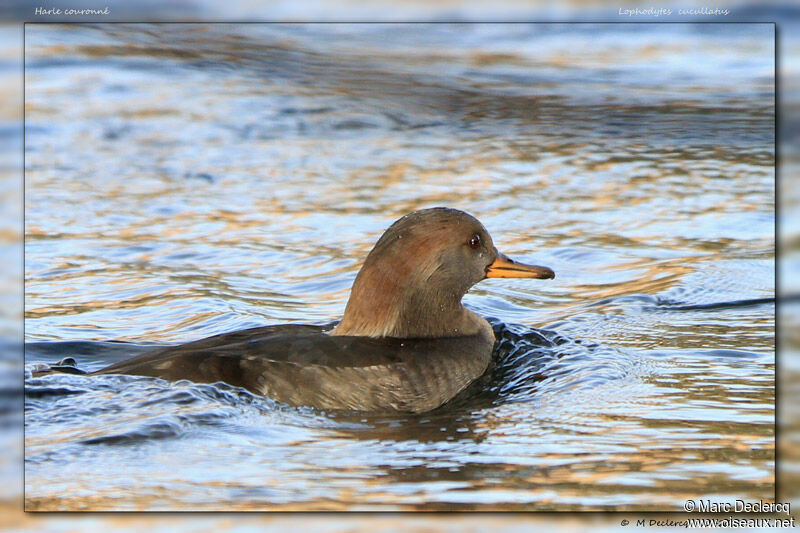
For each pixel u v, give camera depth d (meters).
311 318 12.63
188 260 14.50
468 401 10.37
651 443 9.16
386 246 10.94
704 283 13.69
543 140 19.67
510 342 11.77
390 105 21.59
